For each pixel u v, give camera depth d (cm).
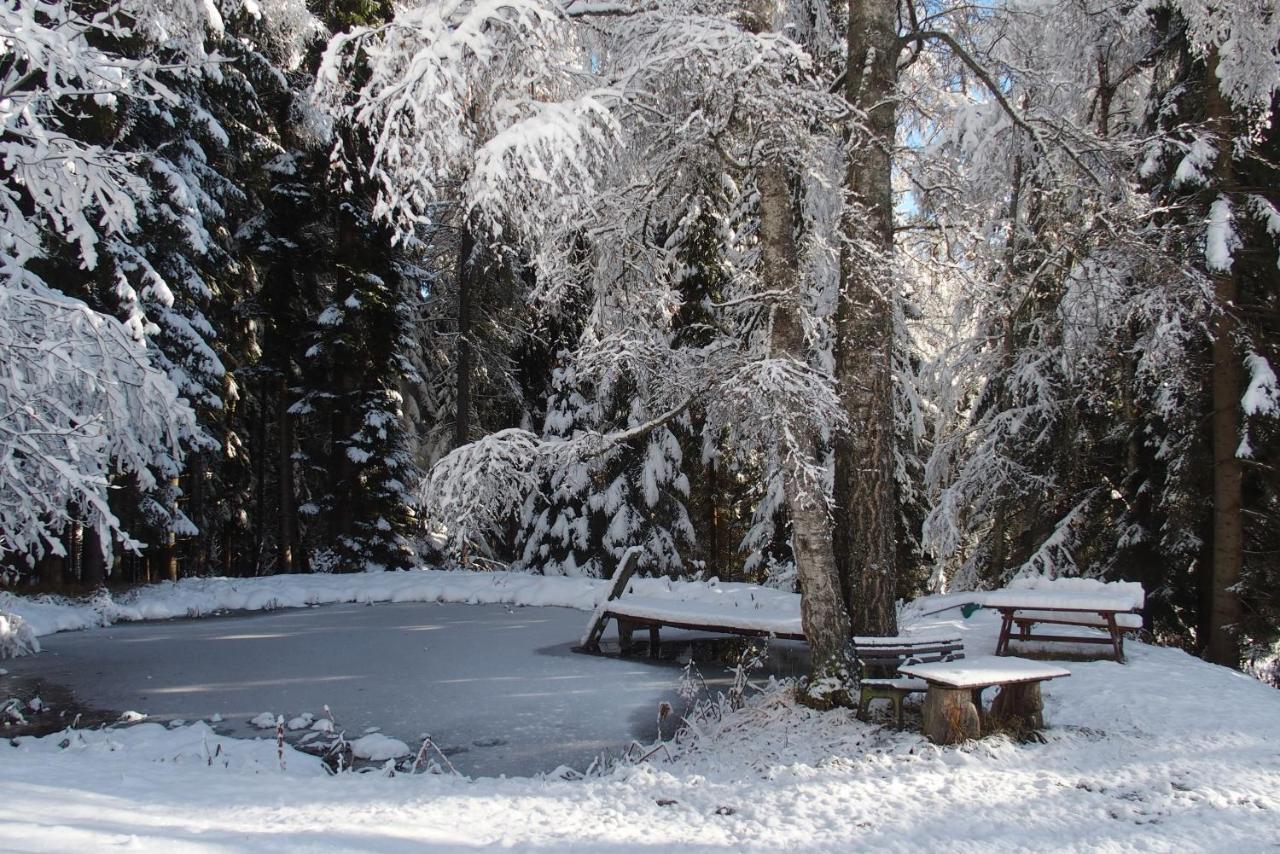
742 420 827
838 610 782
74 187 919
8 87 836
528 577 1869
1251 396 1168
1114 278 1048
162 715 881
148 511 1803
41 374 837
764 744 684
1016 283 1271
